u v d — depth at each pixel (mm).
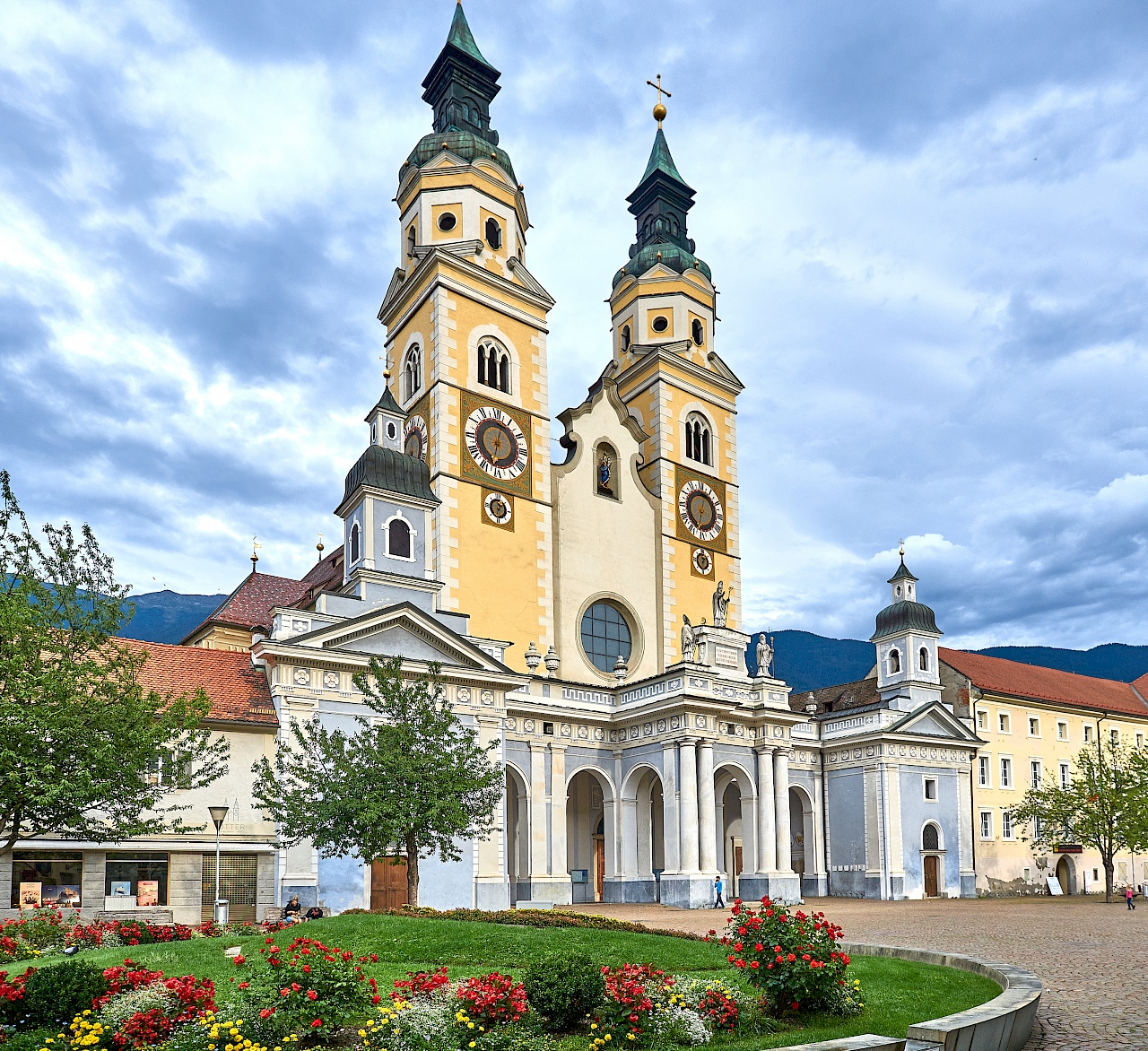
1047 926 42906
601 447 75062
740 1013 19078
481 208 70688
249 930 35719
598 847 68125
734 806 74062
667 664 73188
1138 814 74750
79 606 33875
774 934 20125
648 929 32906
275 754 42500
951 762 78562
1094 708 95938
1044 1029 19328
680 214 88375
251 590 78250
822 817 77312
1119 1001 22172
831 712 81250
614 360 84625
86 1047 16828
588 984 18562
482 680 53281
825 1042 15195
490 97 76875
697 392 81188
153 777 43344
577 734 63250
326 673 48625
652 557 75250
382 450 55625
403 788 38688
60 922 35750
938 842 76312
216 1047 16750
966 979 23375
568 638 68750
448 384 65875
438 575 62594
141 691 34406
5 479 33312
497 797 42438
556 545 69688
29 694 30812
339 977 18625
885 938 37438
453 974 25672
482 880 51688
